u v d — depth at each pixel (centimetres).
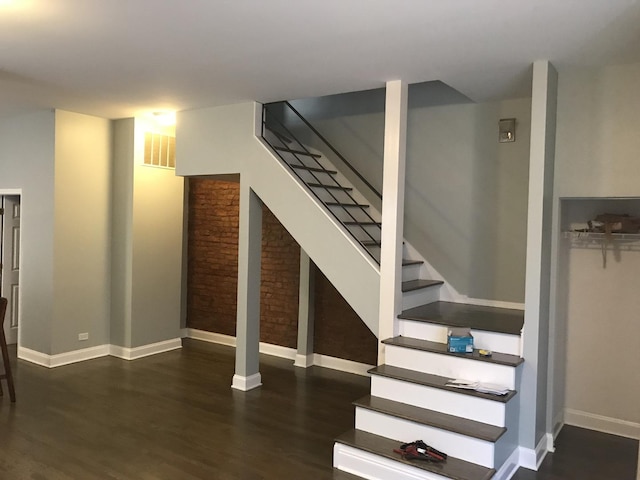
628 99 362
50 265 561
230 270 668
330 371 568
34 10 287
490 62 363
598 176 372
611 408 422
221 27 308
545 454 383
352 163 554
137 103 510
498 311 455
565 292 434
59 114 555
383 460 334
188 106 518
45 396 475
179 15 292
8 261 639
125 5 279
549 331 391
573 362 435
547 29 302
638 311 410
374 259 435
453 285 501
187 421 425
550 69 366
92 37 328
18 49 352
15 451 365
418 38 320
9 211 636
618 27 297
